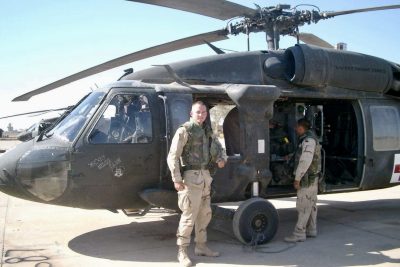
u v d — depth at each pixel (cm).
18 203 854
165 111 522
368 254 506
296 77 606
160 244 553
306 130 558
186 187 457
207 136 473
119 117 518
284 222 689
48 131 541
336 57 638
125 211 556
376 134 678
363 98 680
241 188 552
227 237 588
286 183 666
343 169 723
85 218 712
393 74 712
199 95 559
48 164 489
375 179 683
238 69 602
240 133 553
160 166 521
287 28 691
